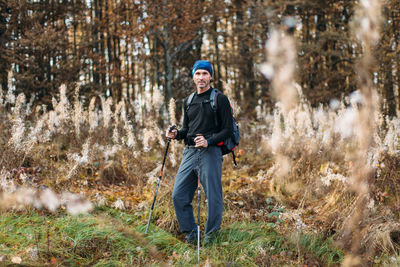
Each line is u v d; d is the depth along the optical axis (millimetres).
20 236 2680
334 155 5105
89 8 13039
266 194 4281
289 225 3383
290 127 4691
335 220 3240
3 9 10555
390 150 3594
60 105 4645
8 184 3264
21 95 3855
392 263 2525
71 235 2820
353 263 1521
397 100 9797
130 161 4539
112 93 13766
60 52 11117
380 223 3000
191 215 3025
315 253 2764
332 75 13477
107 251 2664
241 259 2633
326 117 5996
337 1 13539
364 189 1321
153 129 4996
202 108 2947
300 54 13375
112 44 16438
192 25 10180
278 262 2629
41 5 11039
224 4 10508
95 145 4484
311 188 4148
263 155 6082
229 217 3578
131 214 3572
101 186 4359
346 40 12914
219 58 16250
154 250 2758
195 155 2969
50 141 4926
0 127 4359
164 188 4184
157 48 11148
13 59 9898
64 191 3477
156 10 9672
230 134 2873
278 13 12469
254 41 13625
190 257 2637
